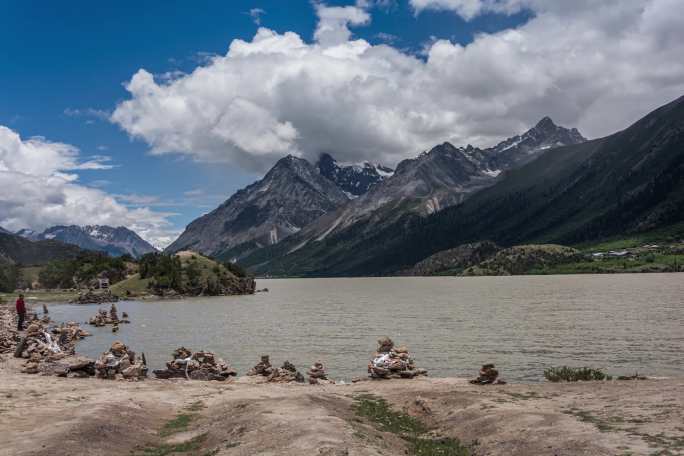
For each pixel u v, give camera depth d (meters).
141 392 34.62
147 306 190.12
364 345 76.75
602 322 97.75
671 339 74.19
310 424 21.41
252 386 38.56
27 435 21.52
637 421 21.98
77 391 34.00
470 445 22.44
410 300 187.50
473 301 169.50
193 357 48.44
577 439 19.80
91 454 19.58
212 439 22.38
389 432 24.88
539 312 122.56
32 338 56.88
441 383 37.72
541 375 52.16
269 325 110.38
